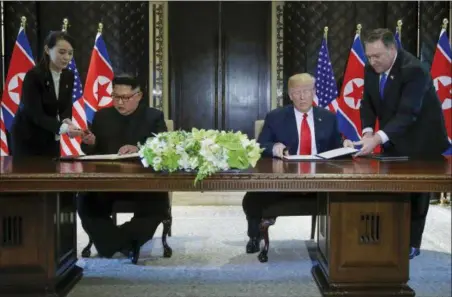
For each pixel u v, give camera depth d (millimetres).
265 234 2863
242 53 5301
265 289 2406
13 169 2023
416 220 2816
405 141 2748
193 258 2959
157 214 2783
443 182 1859
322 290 2264
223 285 2469
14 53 4496
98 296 2311
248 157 1955
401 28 4938
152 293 2354
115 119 2951
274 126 2924
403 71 2596
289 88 2885
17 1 4715
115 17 4934
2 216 2119
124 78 2918
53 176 1871
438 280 2527
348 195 2141
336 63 5012
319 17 4980
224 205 4836
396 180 1863
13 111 4477
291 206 2795
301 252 3098
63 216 2326
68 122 2857
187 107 5332
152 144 1940
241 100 5352
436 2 4848
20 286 2154
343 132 4723
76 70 4648
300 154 2875
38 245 2146
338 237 2156
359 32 4805
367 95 2844
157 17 5074
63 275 2326
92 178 1882
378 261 2158
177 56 5270
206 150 1881
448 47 4621
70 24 4867
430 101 2721
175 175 1896
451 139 4562
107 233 2752
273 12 5156
